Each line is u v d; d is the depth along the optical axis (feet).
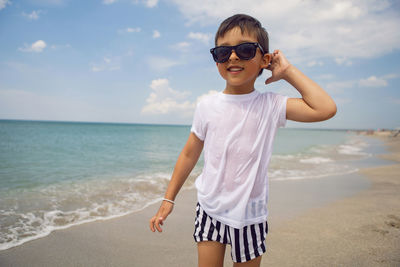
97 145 58.80
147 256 9.04
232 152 4.72
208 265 4.90
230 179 4.72
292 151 51.88
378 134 204.13
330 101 4.30
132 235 10.66
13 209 13.35
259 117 4.72
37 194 16.34
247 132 4.69
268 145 4.79
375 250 9.23
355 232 10.86
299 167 29.94
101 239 10.23
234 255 4.71
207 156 5.02
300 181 22.08
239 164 4.69
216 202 4.82
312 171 27.37
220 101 4.96
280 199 16.26
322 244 9.80
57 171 24.93
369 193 18.02
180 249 9.58
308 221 12.32
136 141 76.02
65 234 10.61
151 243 10.00
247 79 4.52
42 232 10.72
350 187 19.98
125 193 16.98
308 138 122.11
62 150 45.68
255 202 4.74
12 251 9.14
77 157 36.32
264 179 4.83
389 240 10.03
